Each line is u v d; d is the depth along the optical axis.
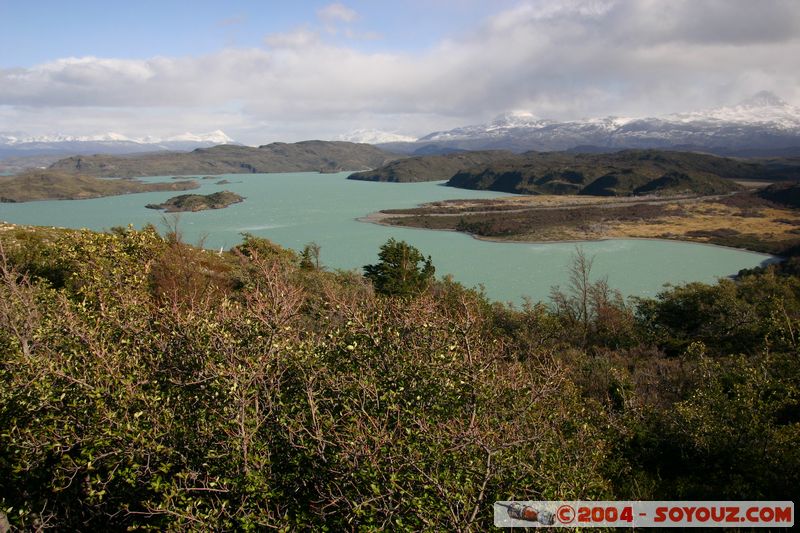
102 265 12.59
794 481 9.89
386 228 154.50
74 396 7.57
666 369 19.83
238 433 6.61
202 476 6.73
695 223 156.88
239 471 6.39
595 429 10.80
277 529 6.08
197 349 7.96
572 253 115.75
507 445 6.12
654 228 149.38
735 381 15.05
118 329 9.18
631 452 12.02
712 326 31.05
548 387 7.98
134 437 6.58
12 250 20.28
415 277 36.88
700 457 11.61
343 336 8.61
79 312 9.87
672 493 10.48
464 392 7.30
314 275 27.22
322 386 7.56
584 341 30.22
